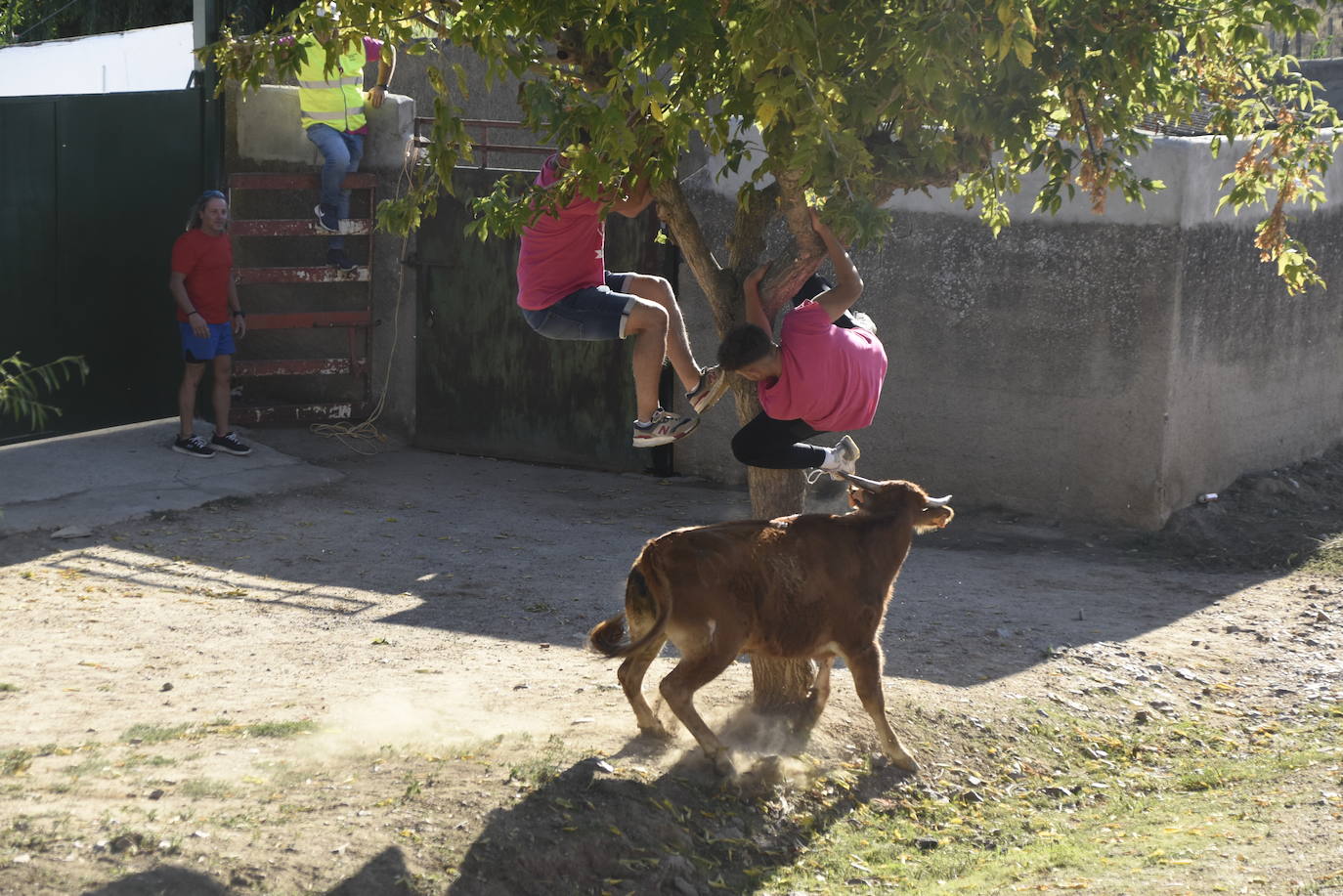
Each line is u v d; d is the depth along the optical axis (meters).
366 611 8.56
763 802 5.79
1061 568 10.40
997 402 11.60
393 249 13.66
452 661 7.54
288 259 13.66
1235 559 10.70
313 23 6.10
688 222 6.59
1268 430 12.55
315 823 4.95
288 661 7.44
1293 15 6.02
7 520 9.98
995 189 7.34
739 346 5.71
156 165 12.52
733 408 12.65
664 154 5.65
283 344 13.72
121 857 4.45
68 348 11.97
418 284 13.57
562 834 5.14
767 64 5.32
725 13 5.51
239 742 5.88
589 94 6.41
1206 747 7.17
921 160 5.92
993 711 7.16
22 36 25.44
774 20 5.14
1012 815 6.14
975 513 11.74
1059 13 5.92
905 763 6.34
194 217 11.95
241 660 7.44
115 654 7.43
